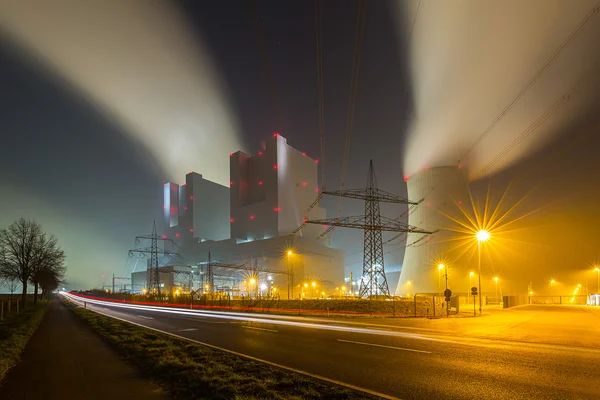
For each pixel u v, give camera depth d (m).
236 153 126.69
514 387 7.88
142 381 8.54
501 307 51.59
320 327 21.30
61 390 7.93
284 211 112.62
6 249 48.31
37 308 44.50
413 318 28.75
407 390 7.62
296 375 8.61
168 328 21.31
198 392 7.27
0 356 11.55
